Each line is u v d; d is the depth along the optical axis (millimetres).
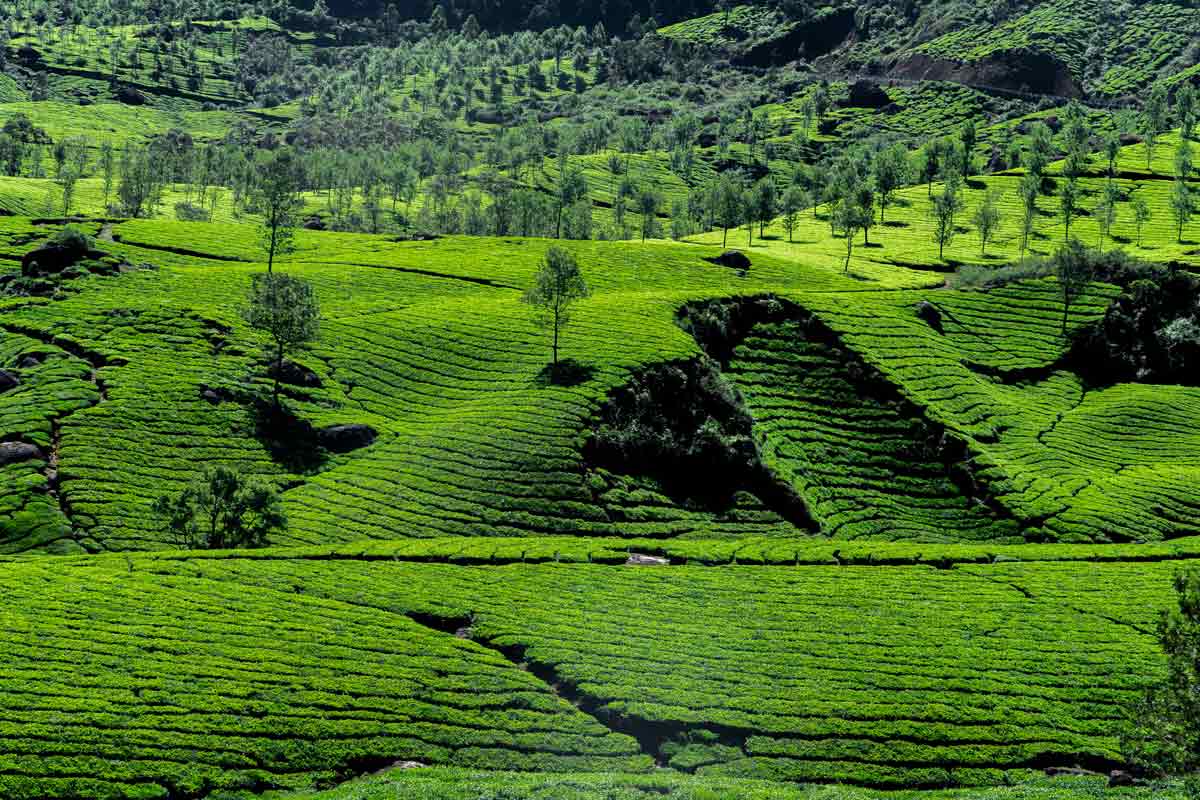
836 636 77000
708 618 79438
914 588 87875
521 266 185500
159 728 58406
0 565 79938
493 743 61312
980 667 72875
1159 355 161875
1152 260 189500
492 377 134750
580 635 74688
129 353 127312
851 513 116312
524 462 113688
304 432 116625
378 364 136125
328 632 71188
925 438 130250
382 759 59156
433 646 71000
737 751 62438
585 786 54781
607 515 109688
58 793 52719
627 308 152875
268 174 170750
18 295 148750
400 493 106938
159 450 107812
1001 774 61250
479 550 92688
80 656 64000
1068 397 152750
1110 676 72125
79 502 97000
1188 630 49312
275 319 121375
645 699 66562
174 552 86812
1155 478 126000
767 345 149375
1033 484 120625
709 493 118438
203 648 67062
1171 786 55750
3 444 104125
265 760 57562
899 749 62812
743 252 195500
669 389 131375
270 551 88562
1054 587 88875
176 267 171750
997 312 170125
